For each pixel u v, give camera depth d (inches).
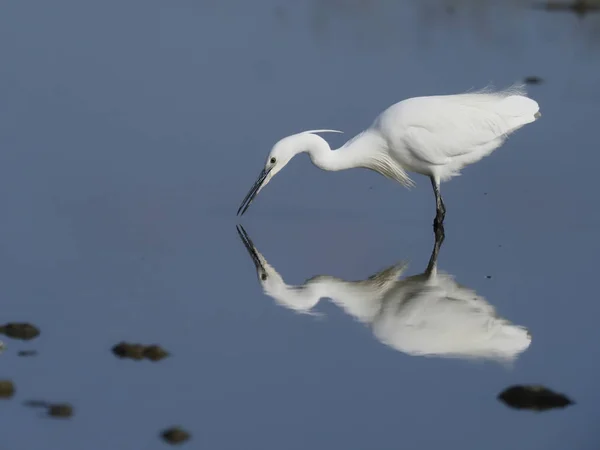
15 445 361.1
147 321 466.3
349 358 435.8
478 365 430.6
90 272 520.7
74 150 691.4
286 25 1025.5
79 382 407.2
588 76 881.5
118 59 884.0
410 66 898.7
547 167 695.1
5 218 589.6
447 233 597.9
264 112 769.6
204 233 584.1
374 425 380.8
